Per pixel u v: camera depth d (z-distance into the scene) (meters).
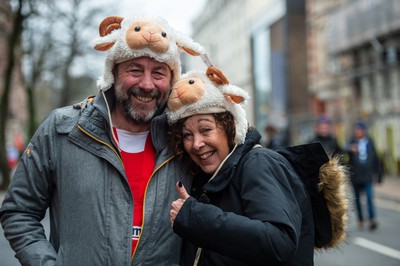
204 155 2.36
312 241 2.29
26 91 22.42
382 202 12.47
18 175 2.34
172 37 2.40
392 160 18.67
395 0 19.19
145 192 2.31
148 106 2.37
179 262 2.37
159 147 2.38
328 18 25.89
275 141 11.02
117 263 2.18
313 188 2.37
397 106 19.81
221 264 2.25
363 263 6.27
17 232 2.27
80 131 2.28
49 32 18.39
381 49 20.70
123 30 2.33
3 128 16.56
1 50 22.08
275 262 2.03
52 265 2.19
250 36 43.62
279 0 35.44
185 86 2.33
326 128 8.85
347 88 24.86
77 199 2.23
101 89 2.38
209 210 2.10
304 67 33.78
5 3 16.19
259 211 2.09
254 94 41.94
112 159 2.27
